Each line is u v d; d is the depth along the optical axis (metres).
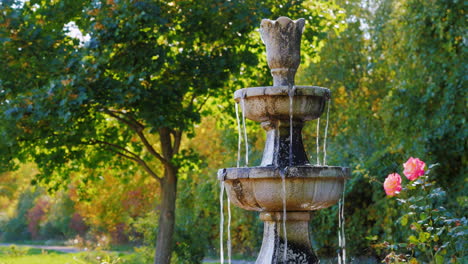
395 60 9.48
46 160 10.10
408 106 8.41
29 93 8.65
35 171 20.59
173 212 10.59
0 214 34.75
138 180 13.76
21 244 30.59
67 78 8.43
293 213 4.22
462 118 7.72
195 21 9.58
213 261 15.21
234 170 4.04
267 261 4.23
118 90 8.57
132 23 8.58
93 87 8.69
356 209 11.19
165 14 9.28
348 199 11.29
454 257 4.79
